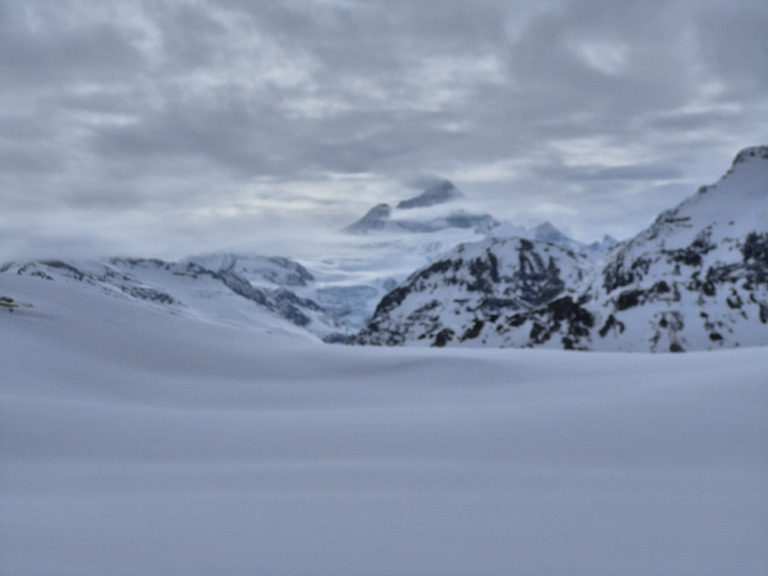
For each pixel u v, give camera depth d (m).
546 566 8.73
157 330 43.59
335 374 38.62
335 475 14.12
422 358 41.09
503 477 13.60
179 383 33.94
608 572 8.52
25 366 30.94
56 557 9.20
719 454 14.82
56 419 20.14
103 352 37.16
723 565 8.68
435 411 22.52
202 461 16.39
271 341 46.22
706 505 11.24
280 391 33.16
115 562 9.01
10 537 10.07
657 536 9.77
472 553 9.25
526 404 22.81
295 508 11.59
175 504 12.06
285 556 9.22
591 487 12.66
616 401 21.36
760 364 28.25
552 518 10.73
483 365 39.19
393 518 10.89
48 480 14.38
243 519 10.98
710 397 20.64
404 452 16.36
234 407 28.97
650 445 15.88
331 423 20.55
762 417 17.80
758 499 11.52
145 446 18.08
